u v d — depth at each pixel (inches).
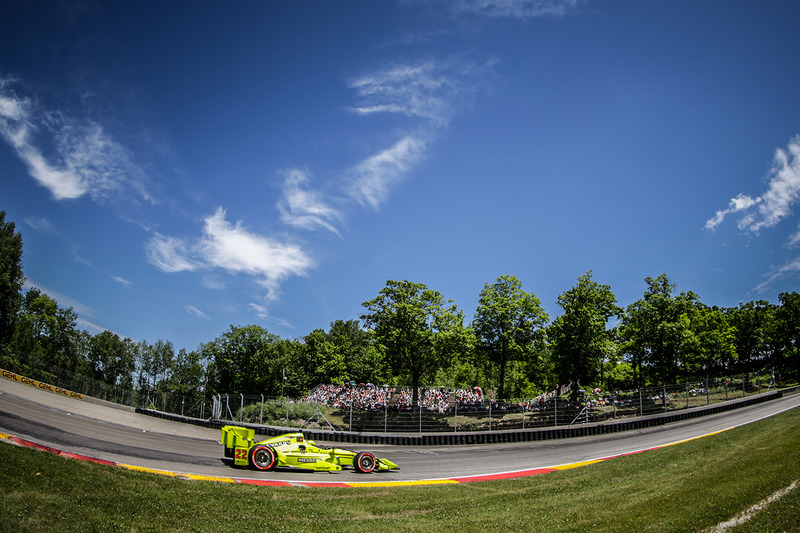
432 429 1460.4
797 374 2391.7
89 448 650.2
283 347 2957.7
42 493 365.7
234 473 644.7
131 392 1878.7
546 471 828.0
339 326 4222.4
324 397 1781.5
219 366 2610.7
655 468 658.2
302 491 547.8
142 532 335.9
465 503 506.9
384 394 1797.5
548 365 2103.8
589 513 432.8
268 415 1432.1
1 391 1194.6
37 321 3120.1
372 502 504.1
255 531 370.6
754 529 345.4
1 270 2549.2
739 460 610.2
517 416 1529.3
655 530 363.9
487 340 1927.9
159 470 586.6
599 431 1398.9
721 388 1822.1
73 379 1875.0
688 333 1838.1
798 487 422.3
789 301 2551.7
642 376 2000.5
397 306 1761.8
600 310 1959.9
